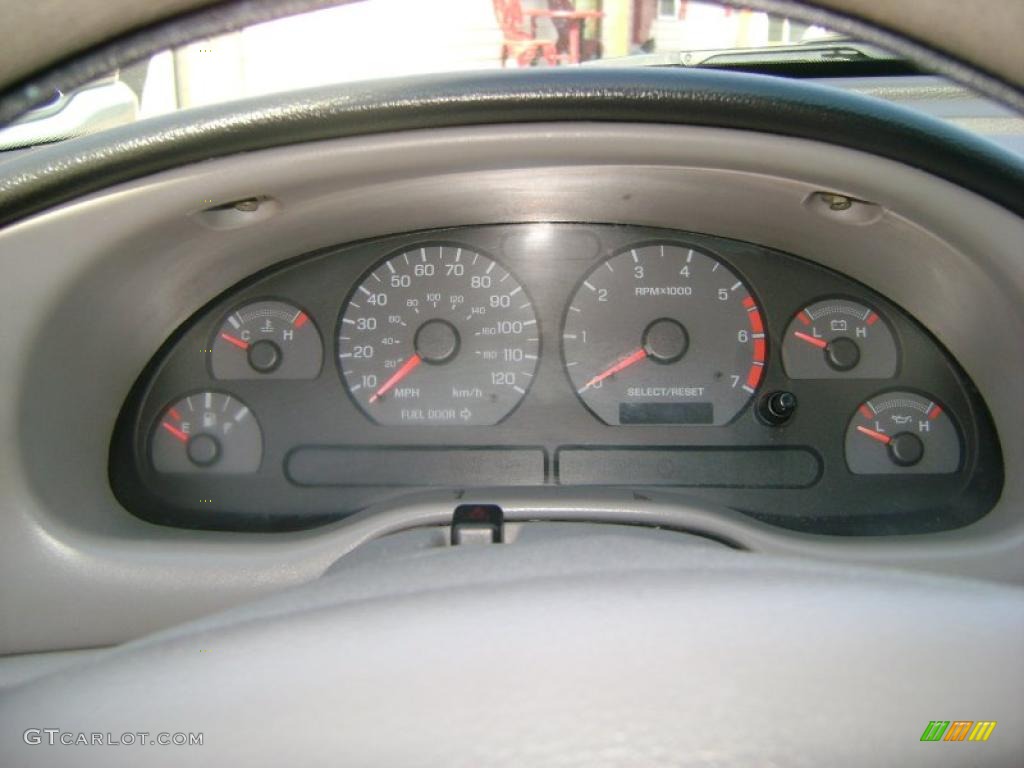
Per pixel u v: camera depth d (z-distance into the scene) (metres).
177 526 0.37
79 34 0.17
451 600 0.18
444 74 0.31
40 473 0.30
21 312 0.29
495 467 0.39
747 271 0.39
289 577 0.31
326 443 0.38
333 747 0.16
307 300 0.39
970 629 0.17
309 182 0.32
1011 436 0.35
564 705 0.16
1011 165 0.30
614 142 0.31
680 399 0.39
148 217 0.30
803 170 0.32
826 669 0.16
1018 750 0.16
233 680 0.17
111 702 0.17
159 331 0.37
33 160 0.29
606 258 0.39
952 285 0.34
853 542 0.33
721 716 0.16
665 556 0.21
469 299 0.39
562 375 0.39
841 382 0.38
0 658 0.30
